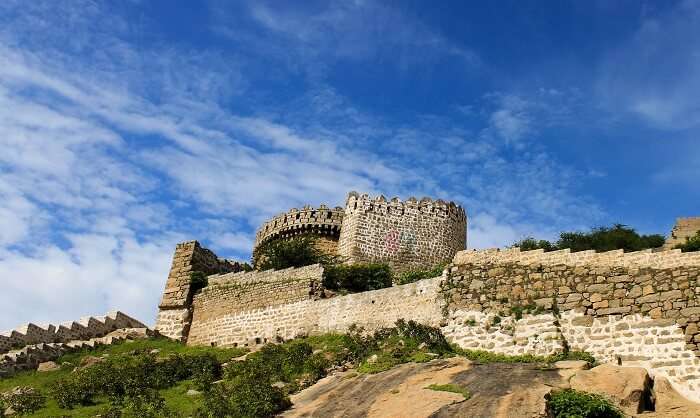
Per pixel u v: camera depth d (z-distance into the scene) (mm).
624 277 29156
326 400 25969
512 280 31750
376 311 35688
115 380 31500
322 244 54812
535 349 29188
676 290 27703
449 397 23484
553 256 31516
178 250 47656
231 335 41281
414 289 34875
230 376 31922
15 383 34344
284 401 26500
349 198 53812
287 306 39906
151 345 41625
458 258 34125
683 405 24109
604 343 28078
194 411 26562
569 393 22438
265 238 57531
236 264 51625
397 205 53188
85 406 29719
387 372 27797
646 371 25438
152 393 30031
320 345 34812
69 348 39875
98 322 45656
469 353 30516
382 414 23156
